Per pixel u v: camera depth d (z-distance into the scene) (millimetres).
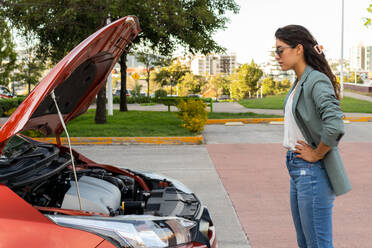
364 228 4438
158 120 16047
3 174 2500
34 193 2721
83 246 2064
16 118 2139
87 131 11992
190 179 6762
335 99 2330
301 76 2537
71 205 2701
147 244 2182
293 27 2518
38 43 15242
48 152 3029
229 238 4188
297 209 2746
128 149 9945
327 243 2514
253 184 6383
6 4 12328
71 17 12250
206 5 16234
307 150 2449
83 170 3375
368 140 11156
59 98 2830
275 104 26234
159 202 2873
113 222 2223
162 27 13039
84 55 2605
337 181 2443
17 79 37344
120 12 12258
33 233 2049
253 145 10477
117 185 3184
